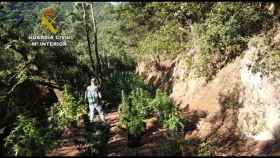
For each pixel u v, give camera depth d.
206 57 15.80
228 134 12.12
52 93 21.55
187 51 21.84
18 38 22.14
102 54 54.53
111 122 16.50
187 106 16.08
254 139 11.35
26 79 20.27
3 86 19.73
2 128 13.11
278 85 11.89
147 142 12.41
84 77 26.98
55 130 13.38
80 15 32.22
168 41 22.94
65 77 24.72
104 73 36.00
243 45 14.69
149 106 15.65
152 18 27.97
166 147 10.95
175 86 20.73
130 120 13.65
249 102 12.48
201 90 15.88
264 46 13.00
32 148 10.86
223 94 13.86
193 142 12.07
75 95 21.58
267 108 11.75
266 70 12.38
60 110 16.92
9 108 16.19
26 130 11.88
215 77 15.41
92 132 12.48
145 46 27.66
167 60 28.89
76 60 27.89
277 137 10.95
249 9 14.37
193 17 18.11
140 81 27.22
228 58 15.23
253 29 14.60
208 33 15.23
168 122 13.31
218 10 14.53
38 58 22.50
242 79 13.35
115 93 23.33
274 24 13.91
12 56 24.05
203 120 13.45
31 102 19.03
